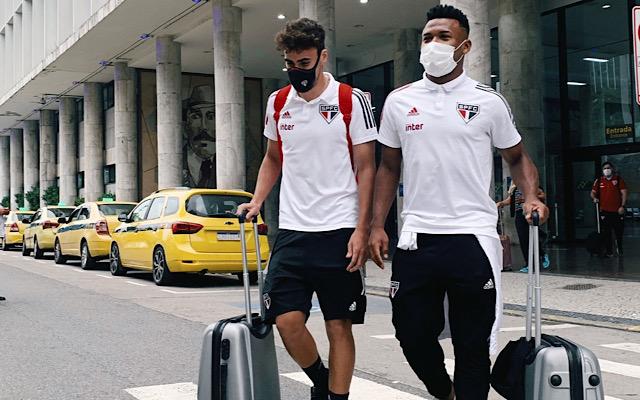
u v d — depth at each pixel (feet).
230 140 71.87
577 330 26.45
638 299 32.09
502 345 23.38
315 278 11.94
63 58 99.81
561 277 40.68
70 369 19.67
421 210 11.14
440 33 10.97
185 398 16.57
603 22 60.95
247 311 11.79
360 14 73.36
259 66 102.32
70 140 133.18
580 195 64.03
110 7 77.56
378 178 11.89
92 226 54.39
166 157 88.38
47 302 34.47
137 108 105.19
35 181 163.02
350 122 11.98
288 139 12.28
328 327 12.15
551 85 66.03
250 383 11.22
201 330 26.45
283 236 12.25
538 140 54.75
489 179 11.19
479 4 44.86
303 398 16.58
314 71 11.70
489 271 10.82
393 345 23.48
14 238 86.48
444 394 12.25
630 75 58.80
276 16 76.74
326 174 12.05
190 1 74.13
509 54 55.21
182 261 40.50
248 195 43.83
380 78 90.68
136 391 17.21
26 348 22.70
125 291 39.73
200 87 107.86
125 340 24.26
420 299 11.18
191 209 41.55
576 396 9.66
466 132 10.93
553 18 65.62
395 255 11.48
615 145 60.34
